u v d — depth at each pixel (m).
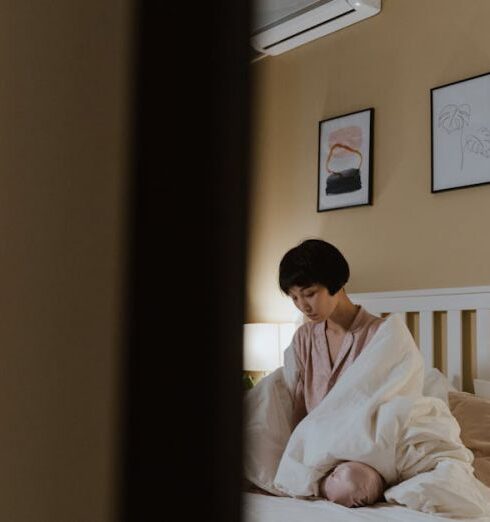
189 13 0.21
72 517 0.19
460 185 3.03
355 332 2.32
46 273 0.19
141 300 0.20
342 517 1.78
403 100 3.29
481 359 2.84
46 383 0.19
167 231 0.21
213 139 0.22
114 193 0.20
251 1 0.23
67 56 0.20
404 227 3.23
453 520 1.77
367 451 1.96
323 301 2.28
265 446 2.22
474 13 3.06
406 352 2.16
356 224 3.43
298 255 2.28
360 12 3.38
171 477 0.20
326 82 3.63
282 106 3.82
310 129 3.68
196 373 0.21
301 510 1.86
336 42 3.59
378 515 1.82
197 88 0.21
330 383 2.32
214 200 0.22
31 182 0.19
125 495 0.20
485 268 2.94
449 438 1.98
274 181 3.81
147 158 0.20
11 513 0.18
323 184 3.57
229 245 0.22
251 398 2.38
